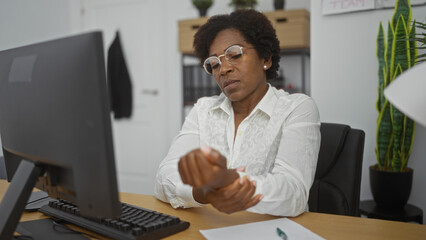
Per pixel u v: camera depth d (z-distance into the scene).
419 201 2.17
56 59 0.66
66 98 0.64
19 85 0.75
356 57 2.23
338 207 1.22
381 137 2.03
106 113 0.60
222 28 1.23
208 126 1.34
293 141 1.08
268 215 0.95
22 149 0.77
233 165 1.24
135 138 3.84
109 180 0.61
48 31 3.52
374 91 2.20
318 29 2.32
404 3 1.94
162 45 3.65
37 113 0.71
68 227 0.87
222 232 0.83
